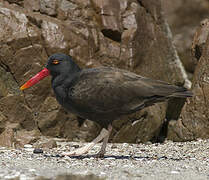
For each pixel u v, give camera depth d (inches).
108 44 581.6
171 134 597.9
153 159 417.7
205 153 476.1
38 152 449.7
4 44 530.3
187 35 816.3
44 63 540.4
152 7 641.0
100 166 364.2
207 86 563.8
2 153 434.0
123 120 562.9
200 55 622.2
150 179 315.0
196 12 853.8
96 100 404.8
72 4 582.9
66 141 543.2
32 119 541.3
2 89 532.7
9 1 564.1
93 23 585.0
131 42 582.9
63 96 415.2
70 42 550.0
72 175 313.3
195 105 571.2
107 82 405.7
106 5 591.5
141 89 403.9
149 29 620.1
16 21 540.1
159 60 625.0
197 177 329.7
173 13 842.2
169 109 635.5
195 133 568.7
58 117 547.2
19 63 535.5
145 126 580.7
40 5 569.3
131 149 500.7
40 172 326.3
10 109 533.6
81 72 417.4
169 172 343.6
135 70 585.0
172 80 638.5
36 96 541.3
